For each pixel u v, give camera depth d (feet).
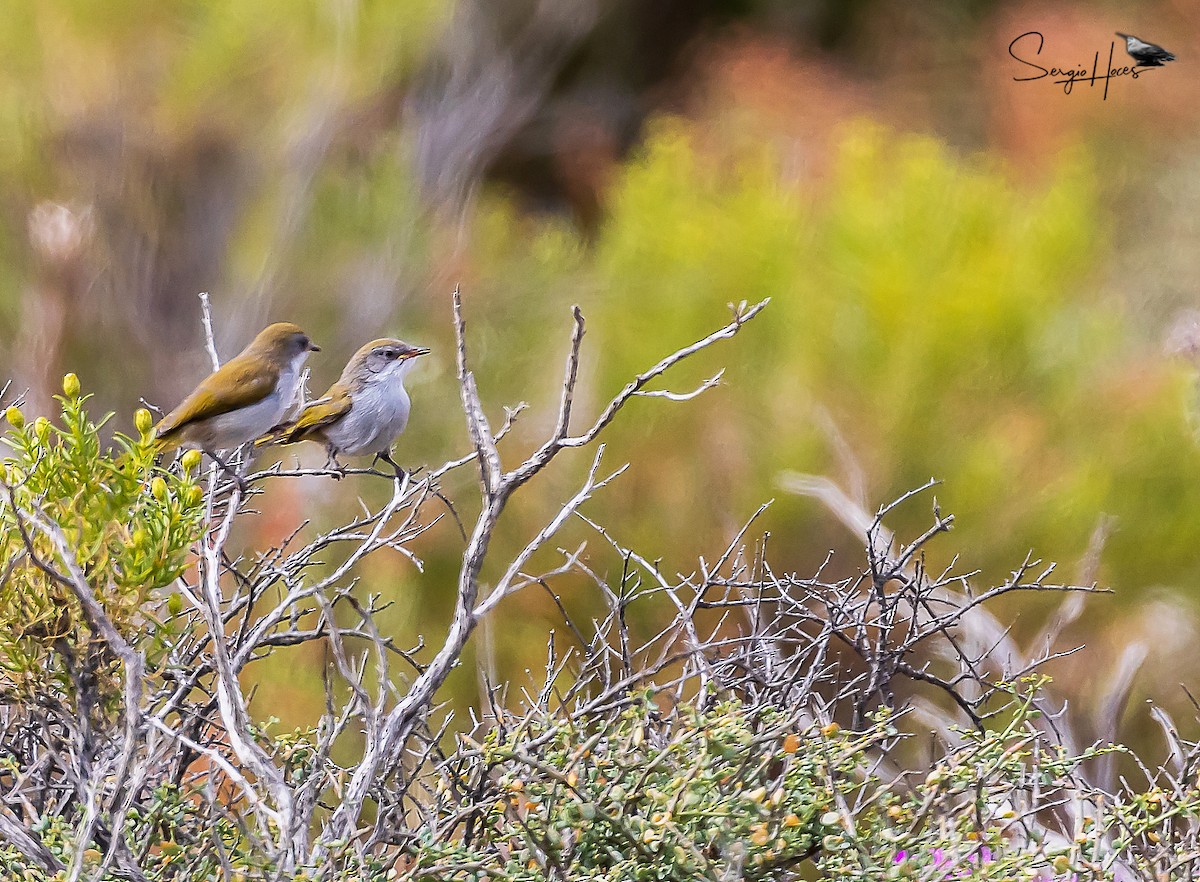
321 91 45.06
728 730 12.54
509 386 44.21
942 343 35.70
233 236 44.70
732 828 12.16
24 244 41.70
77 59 43.50
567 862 12.45
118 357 42.60
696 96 82.17
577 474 38.11
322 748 13.42
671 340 38.50
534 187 83.30
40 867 12.10
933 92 79.92
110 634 12.12
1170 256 54.29
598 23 84.17
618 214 46.37
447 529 39.22
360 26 45.83
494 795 13.79
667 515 36.78
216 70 43.98
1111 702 26.73
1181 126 67.51
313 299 45.60
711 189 43.57
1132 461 35.68
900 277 36.04
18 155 42.37
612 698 15.94
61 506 13.67
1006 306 35.78
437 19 49.85
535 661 35.96
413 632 37.09
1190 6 73.26
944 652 26.58
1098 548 31.58
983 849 13.30
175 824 13.37
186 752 14.37
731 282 38.99
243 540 38.93
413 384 43.68
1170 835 13.60
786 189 43.27
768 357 38.04
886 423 35.68
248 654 14.07
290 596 14.16
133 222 42.91
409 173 49.62
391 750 13.21
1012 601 34.63
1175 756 16.12
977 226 37.47
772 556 35.91
